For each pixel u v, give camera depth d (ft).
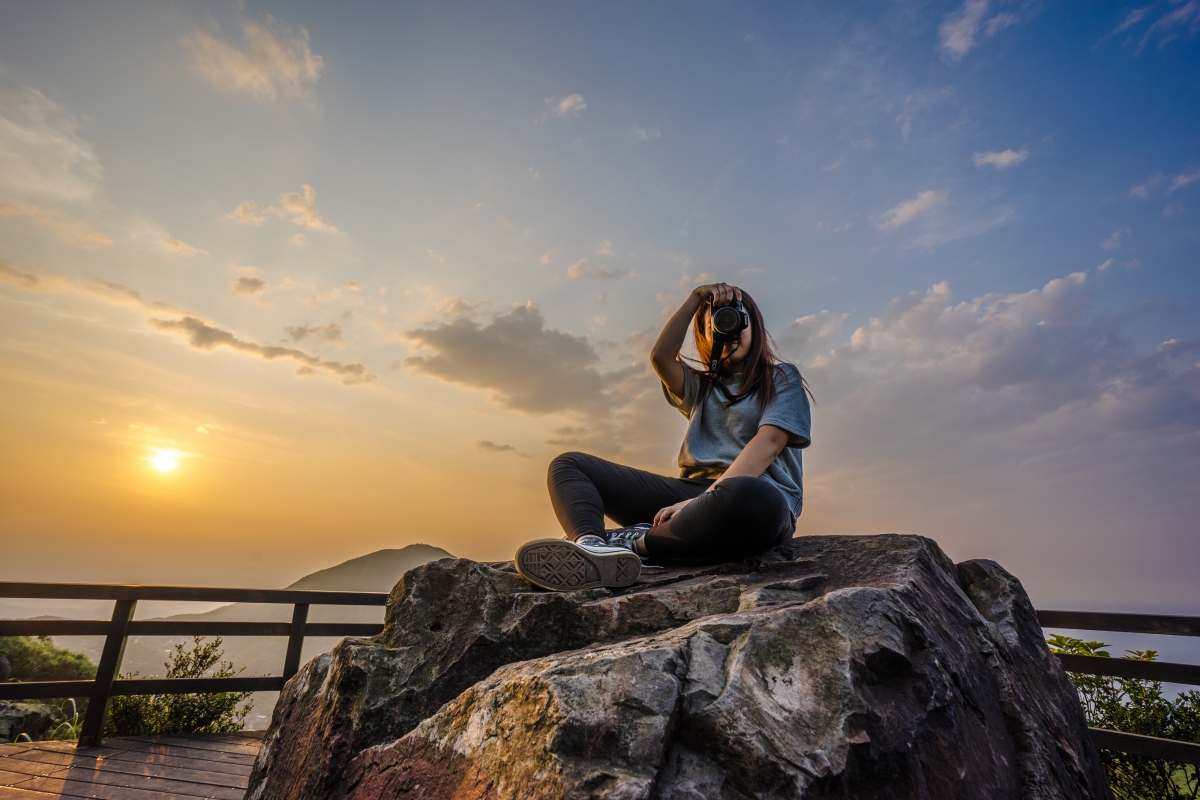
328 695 4.83
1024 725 4.37
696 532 5.32
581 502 5.84
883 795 3.11
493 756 3.25
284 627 14.94
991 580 6.28
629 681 3.24
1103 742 10.22
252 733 14.92
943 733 3.53
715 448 6.49
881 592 4.06
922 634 3.92
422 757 3.74
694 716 3.19
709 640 3.59
